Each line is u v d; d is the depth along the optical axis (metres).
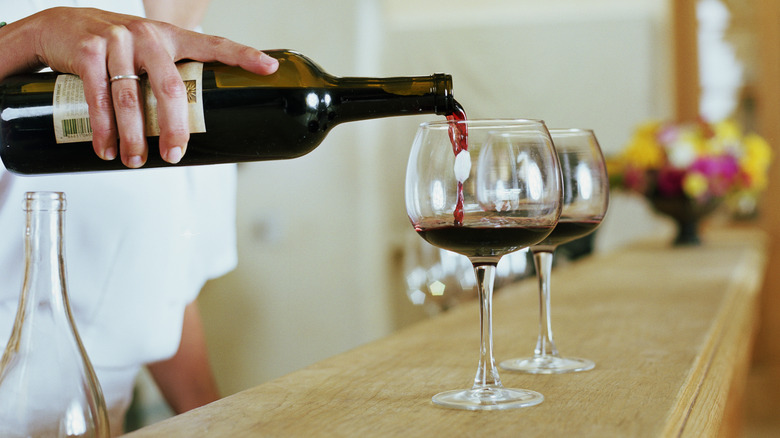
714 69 4.34
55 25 0.82
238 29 5.39
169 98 0.78
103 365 1.29
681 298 1.67
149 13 1.28
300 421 0.73
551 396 0.81
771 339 4.10
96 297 1.25
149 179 1.25
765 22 4.21
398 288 5.67
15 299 1.20
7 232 1.17
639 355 1.04
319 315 5.48
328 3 5.30
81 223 1.22
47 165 0.90
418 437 0.67
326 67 5.34
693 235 3.25
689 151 3.09
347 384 0.88
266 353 5.51
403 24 5.70
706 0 4.33
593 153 1.02
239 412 0.77
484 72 5.62
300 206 5.46
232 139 0.91
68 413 0.64
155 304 1.30
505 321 1.37
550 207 0.77
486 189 0.75
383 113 0.91
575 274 2.22
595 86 5.50
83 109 0.85
